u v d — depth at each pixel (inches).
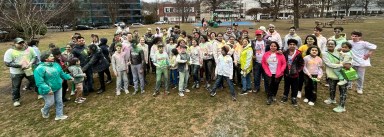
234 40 308.3
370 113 227.3
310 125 208.5
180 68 278.4
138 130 211.3
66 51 309.9
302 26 1278.3
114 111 249.8
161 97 281.9
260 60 272.4
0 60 533.3
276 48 244.8
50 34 1213.1
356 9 3356.3
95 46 293.0
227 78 261.9
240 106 248.5
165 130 209.3
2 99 298.2
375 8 3336.6
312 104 244.8
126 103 268.8
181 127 212.7
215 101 264.1
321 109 236.5
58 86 229.9
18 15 479.5
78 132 211.8
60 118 237.3
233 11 3265.3
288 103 251.4
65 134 209.9
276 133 198.4
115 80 356.8
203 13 2564.0
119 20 3147.1
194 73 304.5
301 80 257.4
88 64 289.7
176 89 306.8
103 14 2516.0
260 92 287.1
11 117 248.7
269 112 233.0
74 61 266.2
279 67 244.2
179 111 243.1
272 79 246.5
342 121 214.1
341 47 230.5
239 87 306.8
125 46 309.9
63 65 271.1
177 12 2876.5
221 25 1483.8
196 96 281.0
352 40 266.8
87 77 301.3
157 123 221.5
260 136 194.9
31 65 279.7
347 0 2827.3
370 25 1234.6
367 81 316.5
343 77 225.3
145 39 371.6
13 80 273.9
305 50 257.6
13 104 280.4
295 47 242.8
